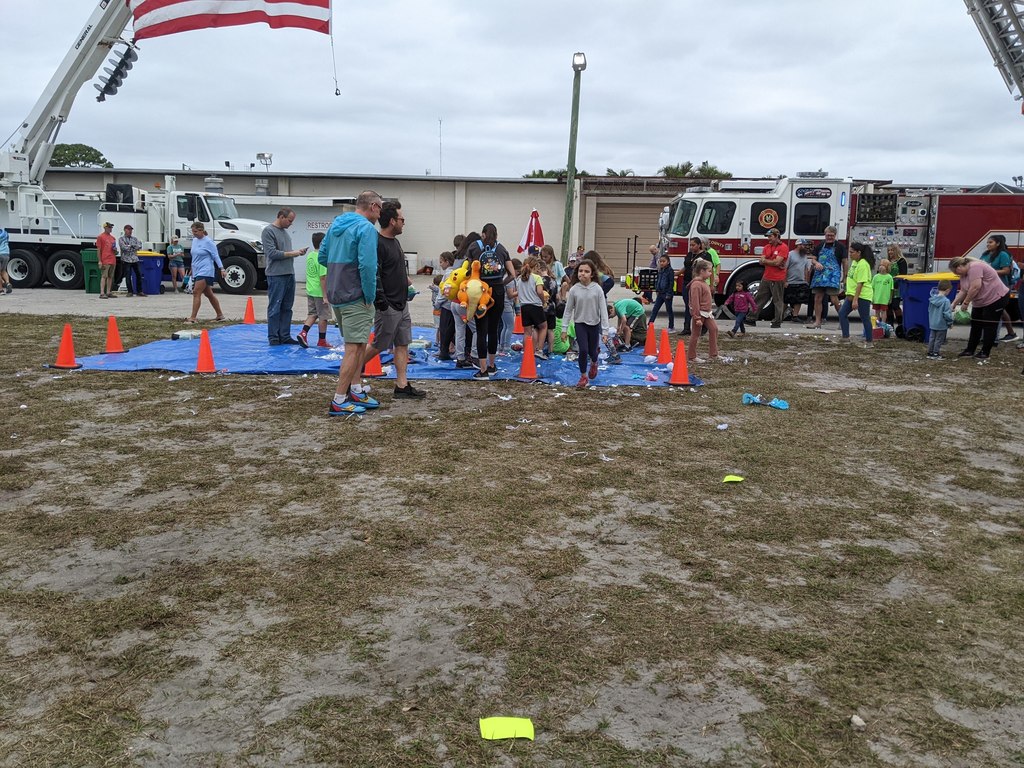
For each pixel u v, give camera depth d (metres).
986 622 3.67
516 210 34.78
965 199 18.08
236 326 14.21
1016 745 2.77
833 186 18.22
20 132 23.59
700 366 11.13
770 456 6.42
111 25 21.89
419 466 5.93
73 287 24.14
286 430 6.96
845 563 4.32
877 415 8.09
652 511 5.09
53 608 3.63
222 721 2.82
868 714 2.93
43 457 6.01
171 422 7.20
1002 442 7.12
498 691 3.04
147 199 24.66
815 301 16.91
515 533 4.67
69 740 2.70
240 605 3.70
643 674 3.18
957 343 14.30
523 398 8.55
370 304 7.44
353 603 3.74
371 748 2.69
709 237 18.55
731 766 2.63
